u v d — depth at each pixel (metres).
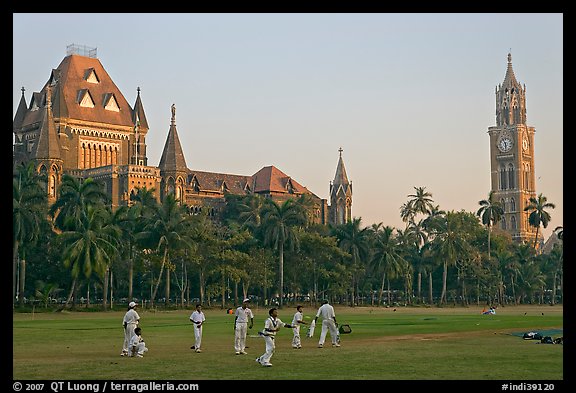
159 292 151.88
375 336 53.72
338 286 151.88
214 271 133.88
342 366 33.03
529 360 35.22
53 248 128.50
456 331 60.28
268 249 146.12
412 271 178.38
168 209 129.00
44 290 118.44
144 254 128.50
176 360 36.06
